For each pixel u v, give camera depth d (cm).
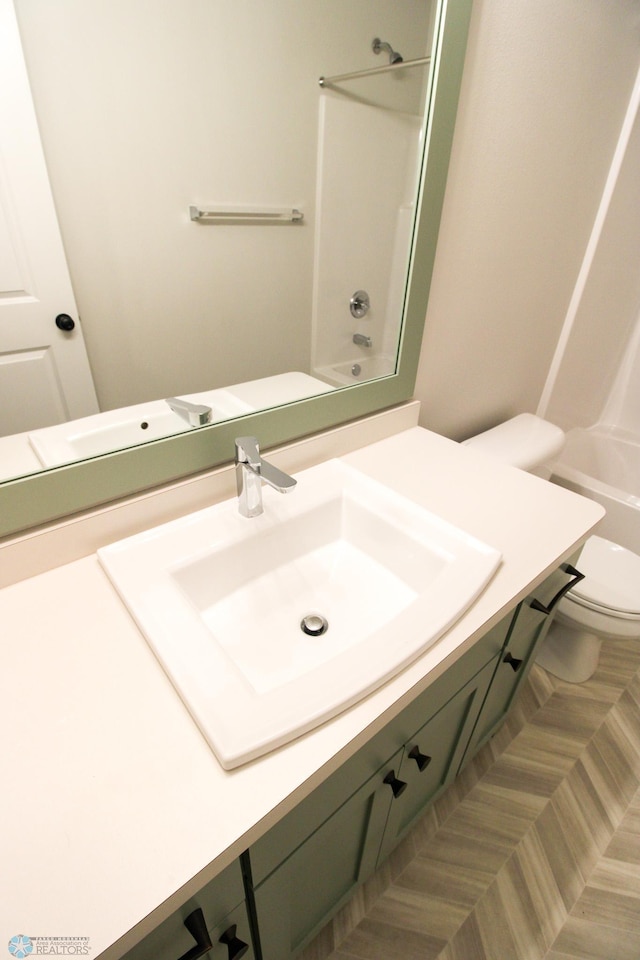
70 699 58
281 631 81
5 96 58
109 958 40
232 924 59
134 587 71
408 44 83
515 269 141
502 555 84
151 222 74
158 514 85
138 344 79
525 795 133
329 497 96
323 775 53
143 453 80
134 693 58
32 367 71
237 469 83
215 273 83
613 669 170
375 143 89
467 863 119
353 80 83
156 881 43
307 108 82
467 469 110
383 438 122
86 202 68
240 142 78
